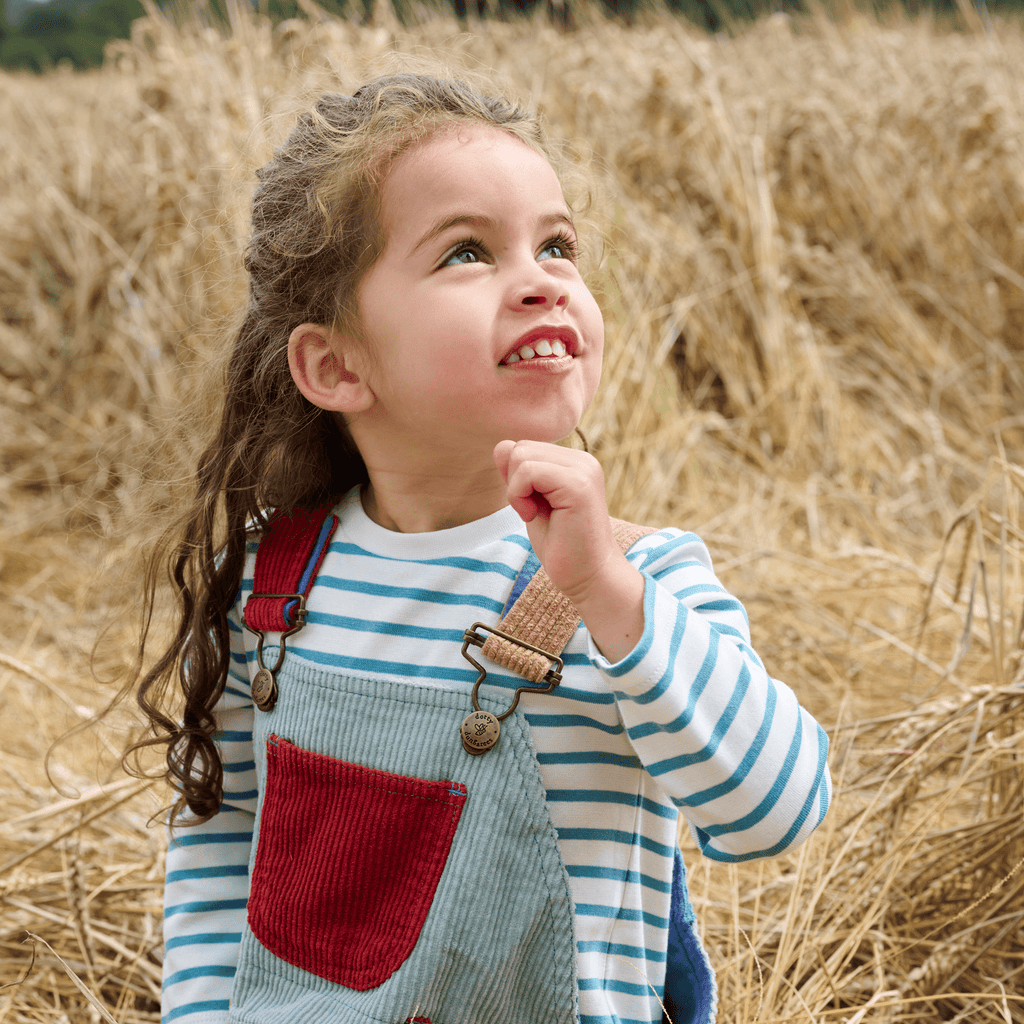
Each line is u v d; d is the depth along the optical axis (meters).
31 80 5.79
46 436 3.27
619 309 2.45
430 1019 0.76
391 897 0.77
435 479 0.84
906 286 3.47
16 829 1.55
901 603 2.10
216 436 1.02
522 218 0.77
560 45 3.90
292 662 0.85
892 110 3.83
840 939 1.31
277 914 0.81
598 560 0.70
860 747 1.66
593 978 0.76
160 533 1.11
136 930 1.44
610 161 3.23
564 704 0.76
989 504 2.59
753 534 2.46
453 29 3.49
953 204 3.58
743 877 1.50
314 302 0.83
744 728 0.72
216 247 1.76
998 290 3.47
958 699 1.47
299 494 0.92
